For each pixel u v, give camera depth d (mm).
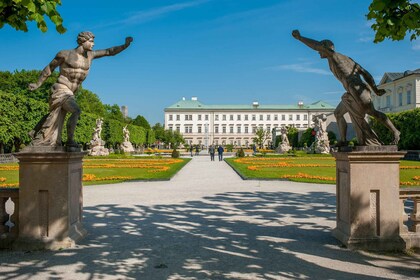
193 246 6871
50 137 6750
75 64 6891
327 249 6648
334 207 11344
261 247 6797
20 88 53688
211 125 139875
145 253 6414
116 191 15156
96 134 49094
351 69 6758
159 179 19344
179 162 35375
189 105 142375
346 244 6719
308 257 6176
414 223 6926
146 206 11469
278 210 10828
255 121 139875
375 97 75750
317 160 37625
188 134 139625
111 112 97688
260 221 9227
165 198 13188
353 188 6648
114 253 6406
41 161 6660
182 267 5664
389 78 70062
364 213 6645
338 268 5617
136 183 18281
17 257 6180
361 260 6012
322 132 52750
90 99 75938
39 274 5355
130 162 34438
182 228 8414
